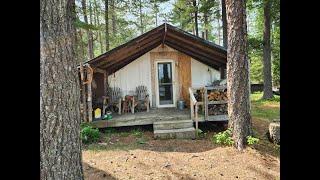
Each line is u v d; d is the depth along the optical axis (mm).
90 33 23812
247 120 7480
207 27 27344
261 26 28484
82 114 10336
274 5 17422
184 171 6152
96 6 24469
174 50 13047
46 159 3754
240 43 7434
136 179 5781
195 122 10023
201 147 7910
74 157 3936
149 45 12516
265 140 8156
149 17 33906
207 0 19969
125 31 29594
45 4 3738
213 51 11742
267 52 17922
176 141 8719
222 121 10953
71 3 3984
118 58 12016
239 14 7418
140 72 13039
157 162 6688
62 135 3830
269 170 6180
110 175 5984
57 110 3797
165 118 10367
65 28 3857
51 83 3760
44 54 3725
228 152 7164
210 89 10477
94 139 8883
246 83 7473
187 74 13102
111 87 12891
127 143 8656
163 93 13188
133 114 11570
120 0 24750
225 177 5867
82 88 10375
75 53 4020
